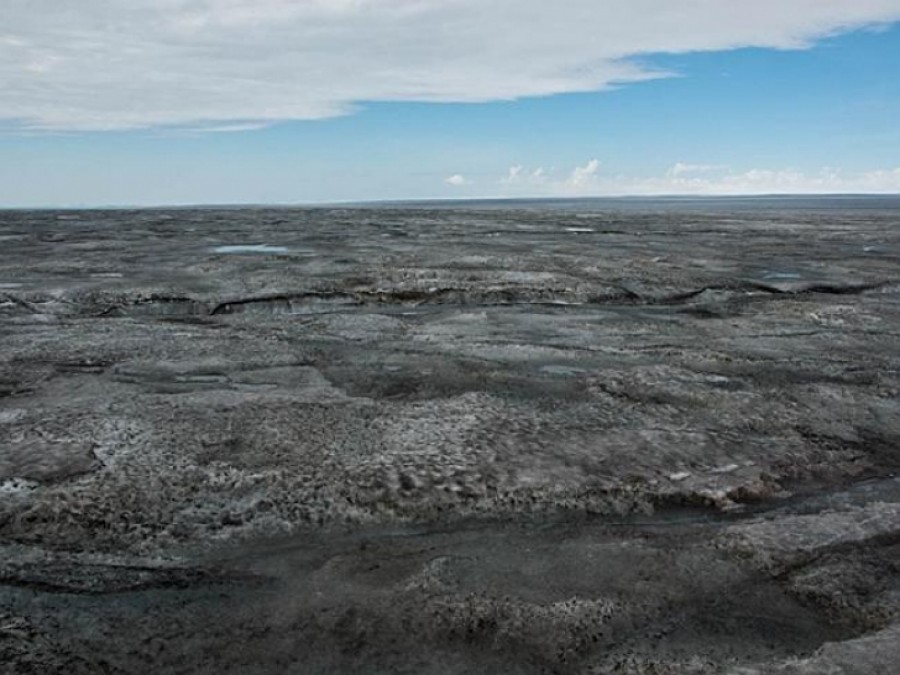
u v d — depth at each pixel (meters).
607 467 6.39
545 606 4.38
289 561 4.88
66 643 4.00
